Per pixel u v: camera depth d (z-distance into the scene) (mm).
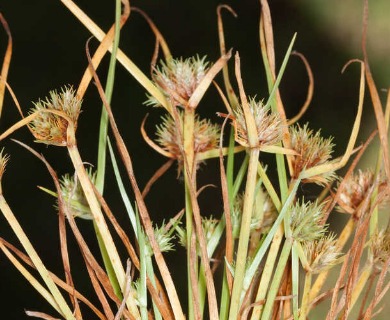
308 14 859
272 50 283
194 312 275
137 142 725
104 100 272
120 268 276
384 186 292
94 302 645
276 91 281
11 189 703
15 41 783
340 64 833
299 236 276
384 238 286
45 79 771
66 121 273
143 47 812
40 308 649
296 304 277
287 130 281
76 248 675
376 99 282
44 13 797
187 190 285
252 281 281
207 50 826
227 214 277
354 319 563
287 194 280
